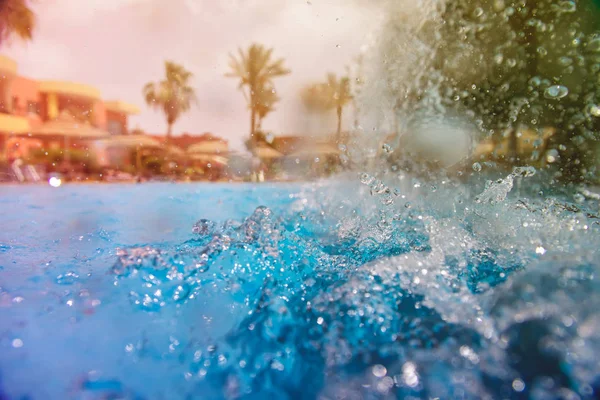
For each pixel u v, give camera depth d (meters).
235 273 1.01
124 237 1.75
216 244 1.21
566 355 0.57
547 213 1.46
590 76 2.34
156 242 1.59
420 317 0.74
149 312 0.80
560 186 2.20
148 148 10.22
